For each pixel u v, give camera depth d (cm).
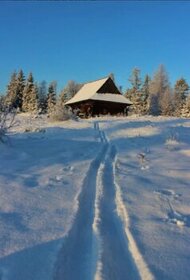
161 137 1709
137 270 435
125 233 539
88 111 5134
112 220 590
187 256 477
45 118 3356
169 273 425
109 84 5325
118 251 478
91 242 497
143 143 1528
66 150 1190
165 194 762
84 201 679
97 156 1144
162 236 535
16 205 604
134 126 2241
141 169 1003
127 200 694
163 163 1111
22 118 3247
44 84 9812
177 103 8706
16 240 473
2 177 757
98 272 406
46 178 797
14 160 938
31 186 724
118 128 2169
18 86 8588
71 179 809
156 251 482
